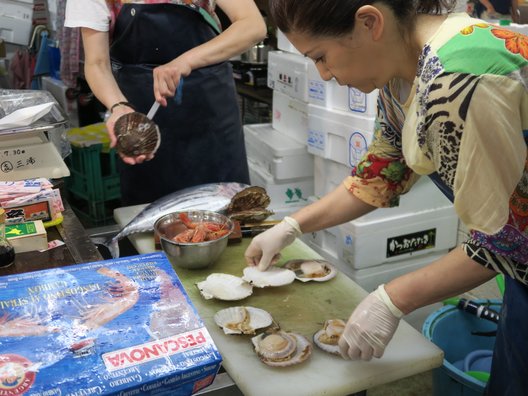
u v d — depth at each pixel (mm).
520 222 981
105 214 3664
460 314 1887
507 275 1061
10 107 1661
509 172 907
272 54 2701
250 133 2879
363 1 927
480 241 999
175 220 1616
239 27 1812
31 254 1292
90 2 1795
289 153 2633
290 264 1495
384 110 1295
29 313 904
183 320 906
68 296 954
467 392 1567
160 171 2092
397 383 2268
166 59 1990
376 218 2264
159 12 1907
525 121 906
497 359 1230
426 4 1006
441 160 958
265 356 1123
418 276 1086
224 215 1639
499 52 886
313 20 946
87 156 3439
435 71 917
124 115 1615
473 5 2152
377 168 1382
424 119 951
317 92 2346
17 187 1397
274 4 996
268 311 1315
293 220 1453
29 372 782
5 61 4391
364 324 1102
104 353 825
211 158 2117
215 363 832
